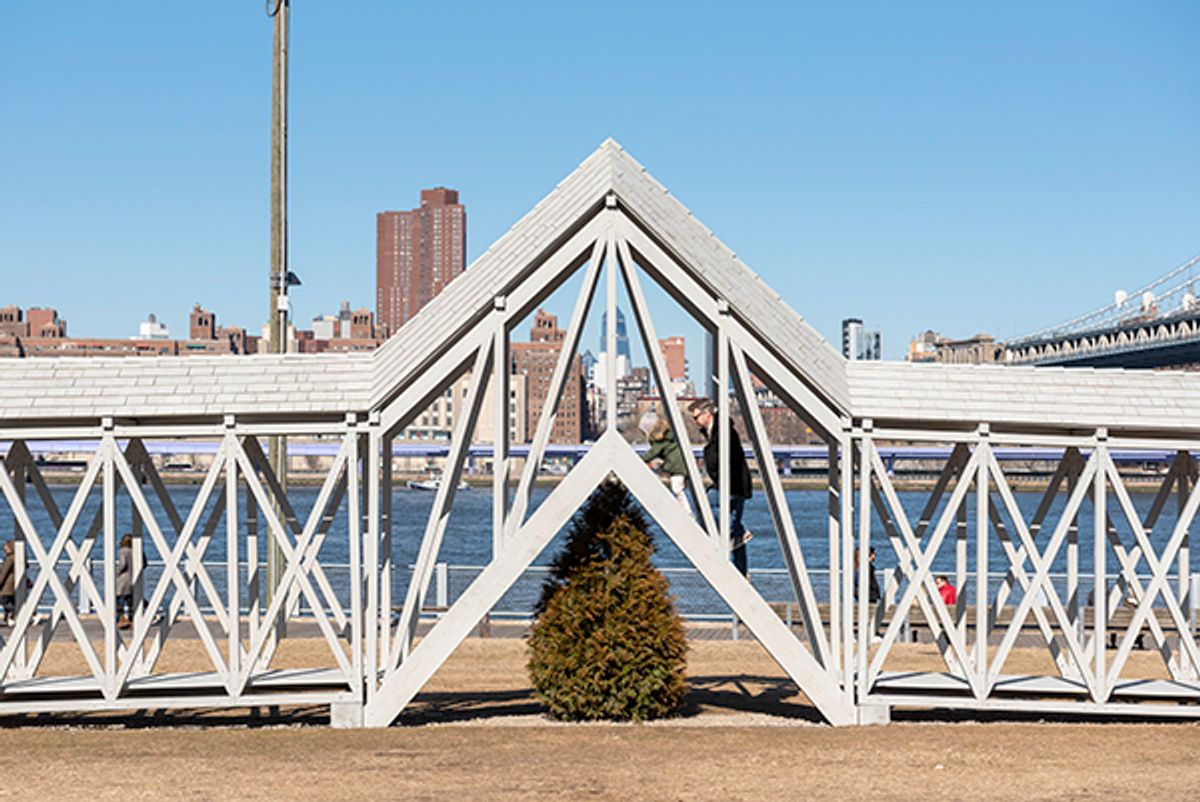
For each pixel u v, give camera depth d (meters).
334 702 12.41
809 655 12.52
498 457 12.55
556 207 12.44
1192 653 13.06
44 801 9.05
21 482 13.21
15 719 13.27
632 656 12.44
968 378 12.92
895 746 11.18
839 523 13.05
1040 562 12.75
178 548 12.40
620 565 12.53
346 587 23.47
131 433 12.51
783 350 12.52
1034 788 9.42
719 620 21.23
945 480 13.67
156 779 9.79
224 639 18.69
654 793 9.23
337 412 12.55
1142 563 42.16
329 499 12.84
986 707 12.62
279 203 20.23
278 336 20.20
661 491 12.38
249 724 12.92
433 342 12.41
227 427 12.52
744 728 12.25
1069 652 14.48
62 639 18.84
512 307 12.52
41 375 12.71
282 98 20.20
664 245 12.56
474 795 9.15
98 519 12.84
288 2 20.22
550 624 12.55
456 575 22.28
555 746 11.19
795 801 8.97
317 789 9.38
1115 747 11.26
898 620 12.64
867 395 12.64
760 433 12.77
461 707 13.56
